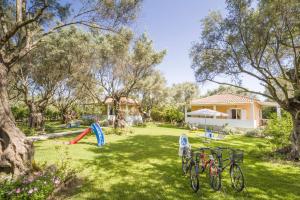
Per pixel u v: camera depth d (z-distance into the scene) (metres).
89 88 24.16
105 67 22.09
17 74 19.70
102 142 13.76
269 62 11.13
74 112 39.62
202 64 10.78
